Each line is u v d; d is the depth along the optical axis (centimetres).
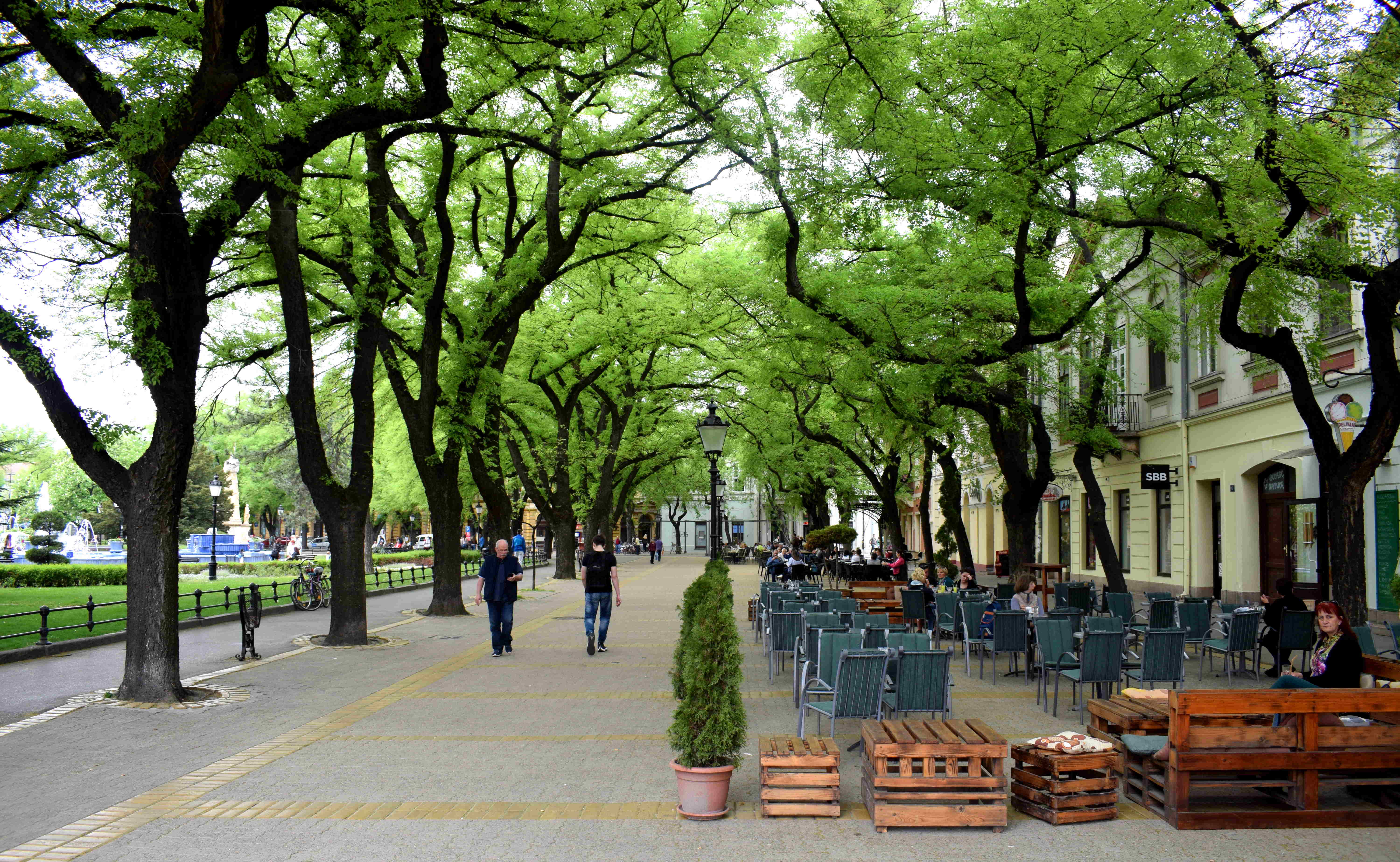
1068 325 1466
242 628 1435
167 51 1040
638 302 2653
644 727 927
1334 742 630
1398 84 1041
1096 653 972
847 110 1358
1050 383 1995
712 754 639
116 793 698
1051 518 3422
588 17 1209
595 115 2002
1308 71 1045
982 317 1647
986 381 1762
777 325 1989
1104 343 1939
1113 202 1316
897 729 670
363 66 1202
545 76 1487
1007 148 1254
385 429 3831
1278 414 1938
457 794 693
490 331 1988
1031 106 1183
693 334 2666
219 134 1055
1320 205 1113
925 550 4834
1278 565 2006
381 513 5469
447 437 2111
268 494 6819
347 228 1744
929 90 1256
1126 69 1149
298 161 1191
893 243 1906
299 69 1528
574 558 3622
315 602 2348
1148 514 2570
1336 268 1127
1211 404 2236
